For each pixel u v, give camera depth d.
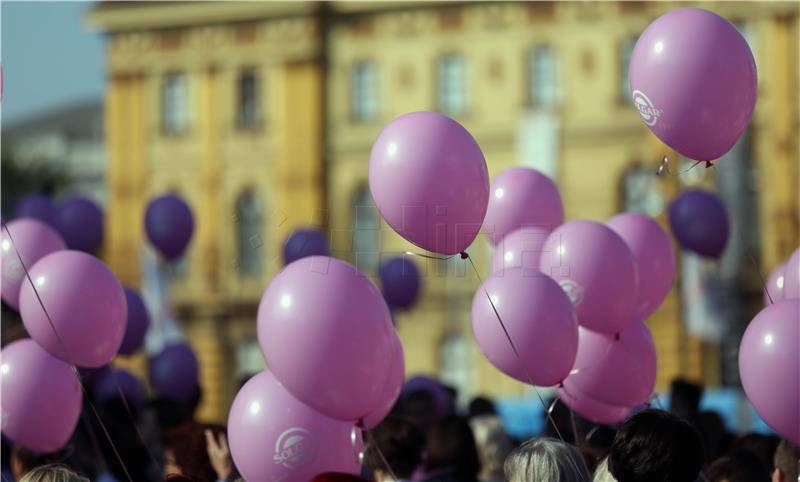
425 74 49.56
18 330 10.26
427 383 13.01
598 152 46.56
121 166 53.44
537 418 23.62
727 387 35.59
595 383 8.94
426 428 10.18
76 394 9.19
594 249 8.60
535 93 47.94
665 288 9.62
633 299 8.70
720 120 7.68
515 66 48.09
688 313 35.62
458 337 46.62
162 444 10.07
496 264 9.26
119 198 53.28
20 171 56.22
